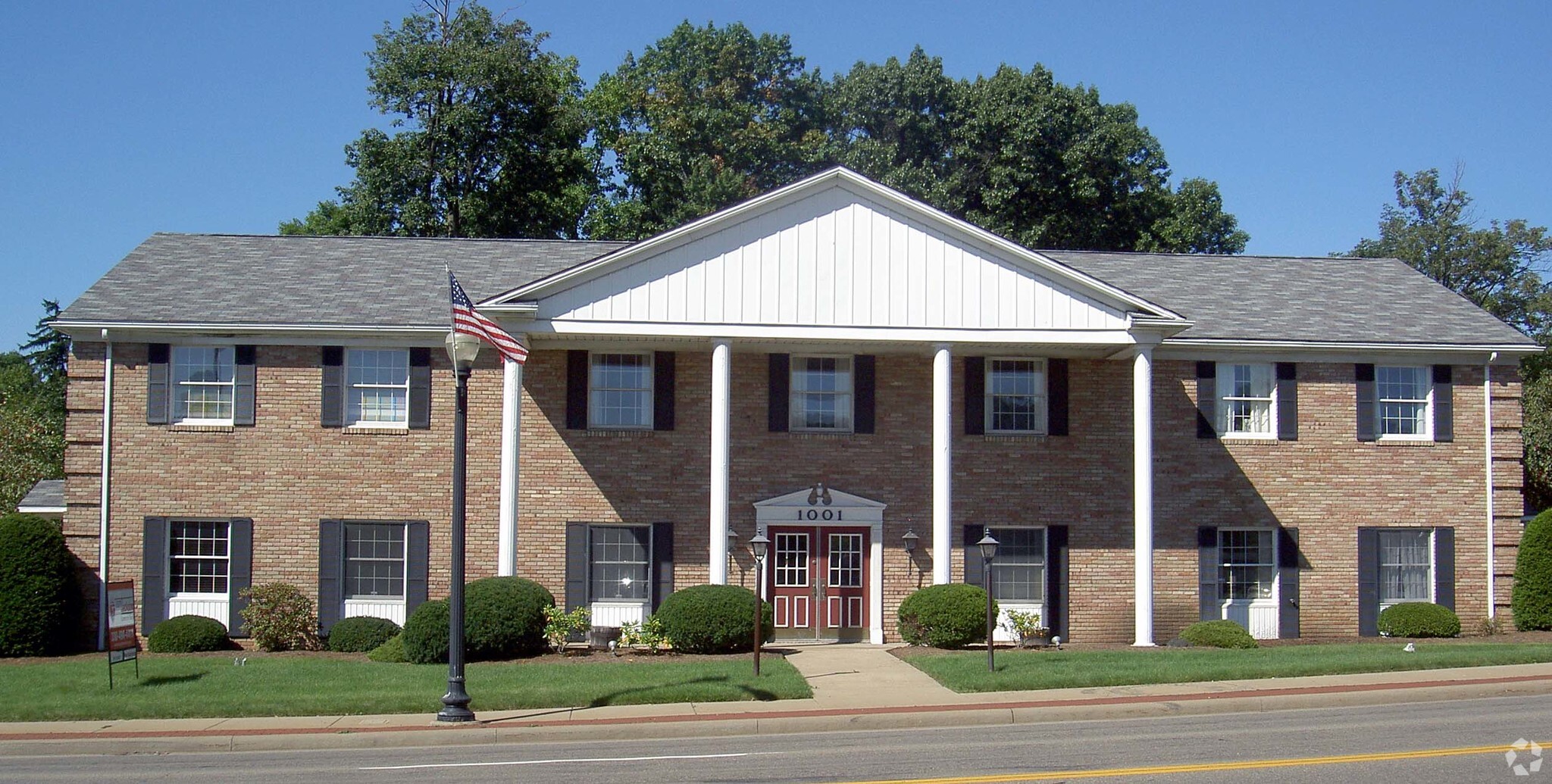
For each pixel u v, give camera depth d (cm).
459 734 1600
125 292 2739
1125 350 2689
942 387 2566
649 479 2712
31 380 6197
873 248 2547
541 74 5112
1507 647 2336
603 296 2491
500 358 2706
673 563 2698
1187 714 1700
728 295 2514
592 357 2738
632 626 2388
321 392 2675
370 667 2192
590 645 2419
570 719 1670
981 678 1930
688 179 5147
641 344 2662
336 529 2653
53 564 2544
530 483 2692
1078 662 2106
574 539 2681
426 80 4872
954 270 2555
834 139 5550
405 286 2862
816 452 2745
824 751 1445
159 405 2652
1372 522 2812
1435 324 2897
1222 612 2777
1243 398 2825
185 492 2648
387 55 4922
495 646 2267
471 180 4984
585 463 2705
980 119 4931
